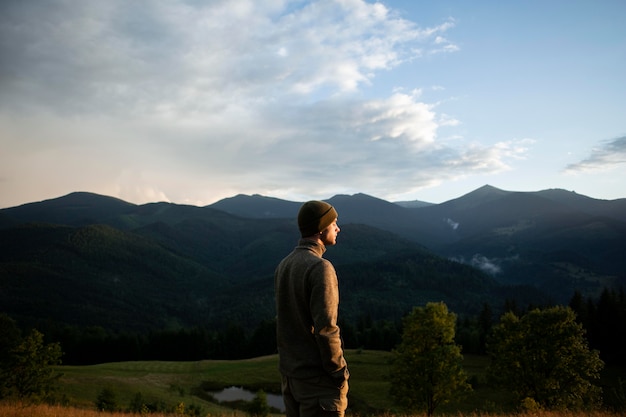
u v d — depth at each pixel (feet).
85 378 180.86
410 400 90.48
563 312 90.33
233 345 340.80
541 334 90.79
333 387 8.54
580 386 84.33
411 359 90.84
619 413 33.47
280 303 9.31
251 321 641.40
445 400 88.74
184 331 341.62
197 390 201.36
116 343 325.42
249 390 204.23
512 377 92.89
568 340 87.30
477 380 157.28
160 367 260.01
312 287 8.51
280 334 9.25
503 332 98.07
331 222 9.67
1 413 37.70
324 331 8.22
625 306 207.62
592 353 86.63
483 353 243.60
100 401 113.09
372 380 188.24
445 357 88.79
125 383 183.73
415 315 94.02
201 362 280.10
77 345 322.75
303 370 8.59
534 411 39.78
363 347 313.94
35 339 96.17
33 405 45.11
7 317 127.13
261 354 336.70
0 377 91.09
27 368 93.25
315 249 9.41
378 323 374.63
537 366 88.94
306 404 8.41
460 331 262.88
